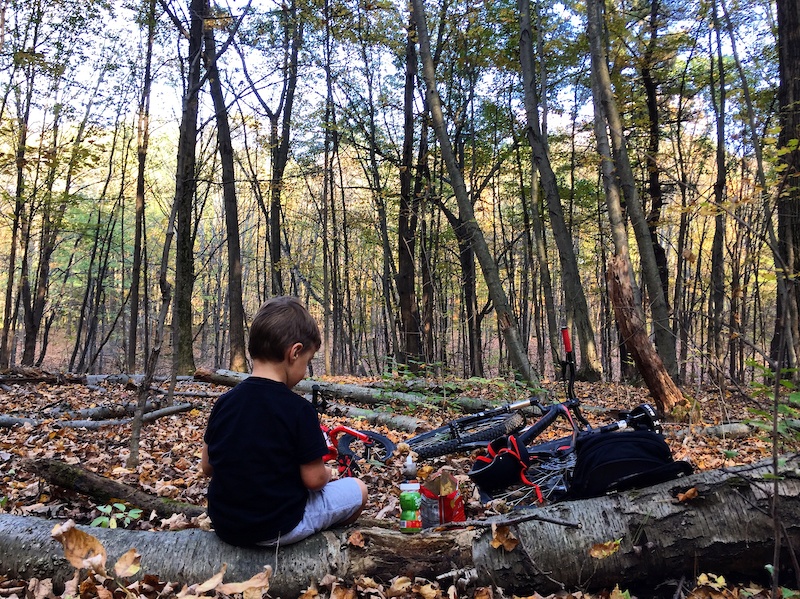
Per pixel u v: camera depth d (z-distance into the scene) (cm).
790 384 218
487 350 3281
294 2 1320
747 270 1323
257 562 248
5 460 485
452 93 1934
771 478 218
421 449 399
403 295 1642
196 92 548
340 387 869
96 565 219
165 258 487
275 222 1912
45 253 1900
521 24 1270
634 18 1555
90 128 1591
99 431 651
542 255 1466
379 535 264
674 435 633
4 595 240
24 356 1847
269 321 251
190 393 895
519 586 260
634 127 1670
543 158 1306
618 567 258
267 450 243
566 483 329
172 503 336
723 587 255
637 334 734
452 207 2336
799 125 869
